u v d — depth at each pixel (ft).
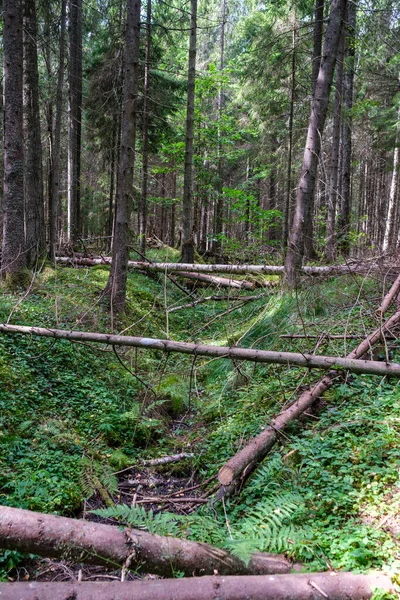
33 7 35.76
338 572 9.01
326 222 48.08
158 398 22.70
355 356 18.63
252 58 48.19
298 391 19.27
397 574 8.58
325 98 28.48
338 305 26.02
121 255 30.37
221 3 99.35
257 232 53.47
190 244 43.88
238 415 20.04
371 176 93.30
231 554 9.68
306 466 14.35
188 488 15.58
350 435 14.71
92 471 15.78
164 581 8.69
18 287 30.68
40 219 36.22
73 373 22.66
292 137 52.11
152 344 18.38
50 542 9.30
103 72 50.57
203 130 60.34
